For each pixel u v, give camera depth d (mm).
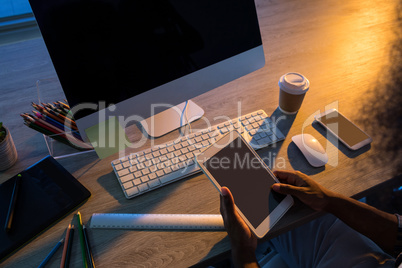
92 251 752
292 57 1263
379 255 918
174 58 922
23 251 748
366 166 929
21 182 855
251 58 1061
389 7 1541
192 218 811
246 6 990
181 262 742
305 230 1041
